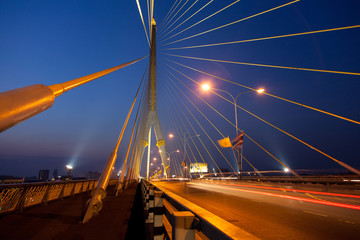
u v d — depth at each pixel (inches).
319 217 305.1
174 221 66.6
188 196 585.3
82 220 267.3
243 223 266.5
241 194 643.5
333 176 1141.7
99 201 286.5
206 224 58.0
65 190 503.5
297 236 209.6
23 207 323.6
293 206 406.6
